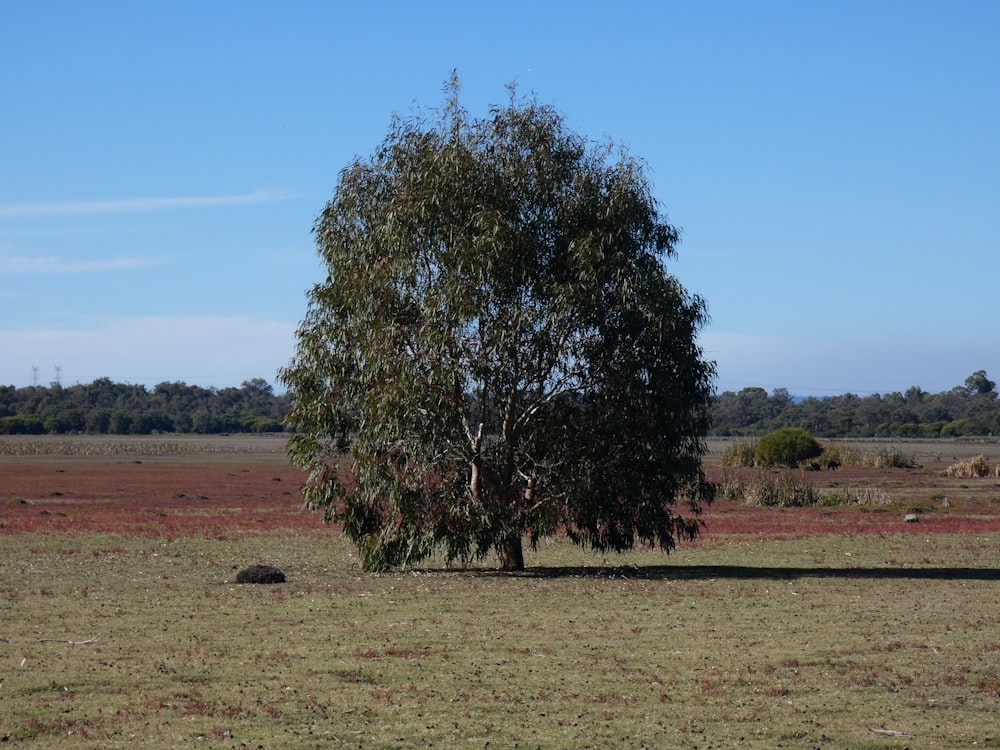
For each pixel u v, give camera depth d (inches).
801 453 3668.8
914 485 2947.8
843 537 1614.2
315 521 1852.9
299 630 724.7
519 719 485.4
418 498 1101.1
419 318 1106.7
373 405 1077.8
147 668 587.2
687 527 1173.1
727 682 559.8
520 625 751.1
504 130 1127.6
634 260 1099.3
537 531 1122.7
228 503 2315.5
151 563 1206.3
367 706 506.0
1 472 3474.4
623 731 466.3
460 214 1099.3
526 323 1053.2
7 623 749.3
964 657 626.5
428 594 942.4
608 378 1093.8
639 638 694.5
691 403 1136.2
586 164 1136.2
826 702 518.3
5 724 470.3
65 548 1360.7
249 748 438.3
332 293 1133.1
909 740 455.2
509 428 1122.7
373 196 1151.0
